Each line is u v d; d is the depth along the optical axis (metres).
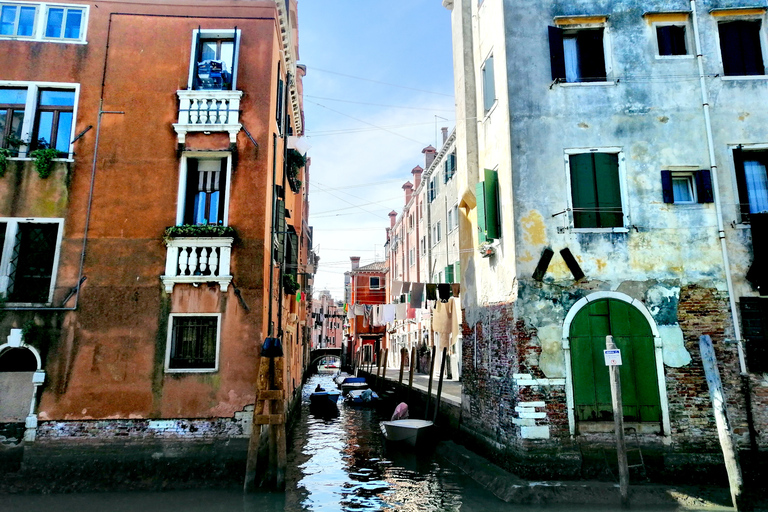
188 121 11.34
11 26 11.57
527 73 11.22
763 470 9.68
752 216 10.58
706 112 10.96
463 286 14.35
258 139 11.41
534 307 10.31
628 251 10.53
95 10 11.68
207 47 11.91
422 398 19.19
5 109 11.37
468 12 14.12
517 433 10.09
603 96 11.12
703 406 9.98
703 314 10.29
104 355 10.50
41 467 10.04
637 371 10.12
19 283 10.85
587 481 9.52
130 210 11.05
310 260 36.59
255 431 9.91
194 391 10.45
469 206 13.84
